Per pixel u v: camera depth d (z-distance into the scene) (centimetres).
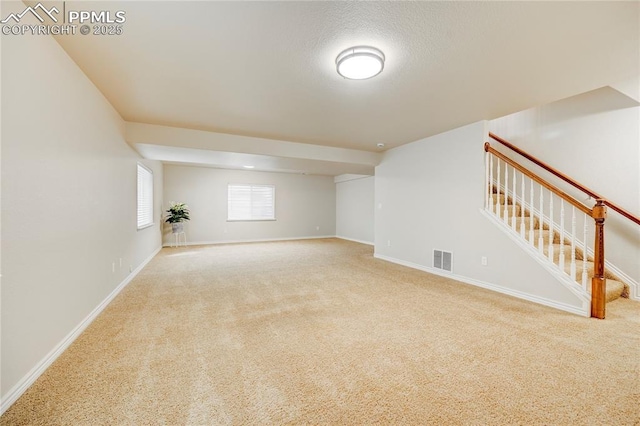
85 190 238
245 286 369
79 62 221
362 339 220
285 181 885
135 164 424
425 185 460
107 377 168
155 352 198
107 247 295
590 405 144
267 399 150
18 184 152
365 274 437
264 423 133
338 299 317
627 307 285
